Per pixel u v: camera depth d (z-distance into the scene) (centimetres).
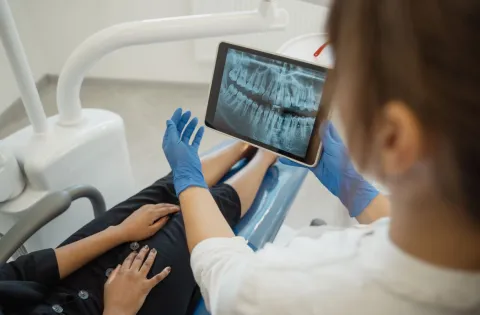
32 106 111
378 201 69
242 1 210
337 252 40
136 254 99
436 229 30
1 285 81
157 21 101
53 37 242
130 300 90
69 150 116
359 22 27
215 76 89
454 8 23
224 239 53
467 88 24
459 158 26
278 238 141
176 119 98
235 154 122
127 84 252
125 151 137
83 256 95
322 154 84
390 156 29
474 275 31
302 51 98
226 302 42
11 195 111
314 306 36
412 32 25
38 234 117
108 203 138
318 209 180
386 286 34
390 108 27
